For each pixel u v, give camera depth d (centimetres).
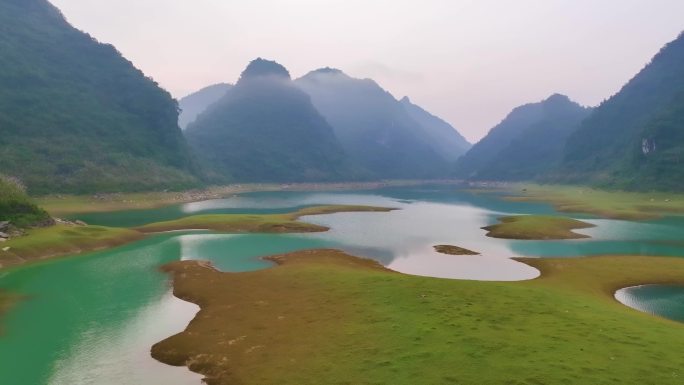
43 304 4156
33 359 2977
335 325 3288
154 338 3356
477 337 2831
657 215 11569
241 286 4603
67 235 6900
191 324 3591
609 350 2594
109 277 5172
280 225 9150
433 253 6912
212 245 7381
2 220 6706
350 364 2623
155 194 16038
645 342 2722
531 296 3791
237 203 16138
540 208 14612
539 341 2744
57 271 5431
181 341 3216
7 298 4319
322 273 4859
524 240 8125
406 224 10444
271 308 3841
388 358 2645
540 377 2269
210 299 4256
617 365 2389
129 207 13300
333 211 13038
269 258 6350
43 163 14088
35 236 6531
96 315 3869
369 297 3875
